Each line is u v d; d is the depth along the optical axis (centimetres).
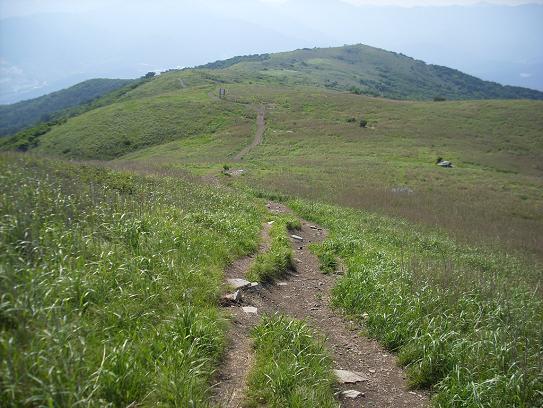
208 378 530
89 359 454
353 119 8181
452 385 593
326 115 8669
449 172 5125
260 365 583
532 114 8100
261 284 967
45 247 665
